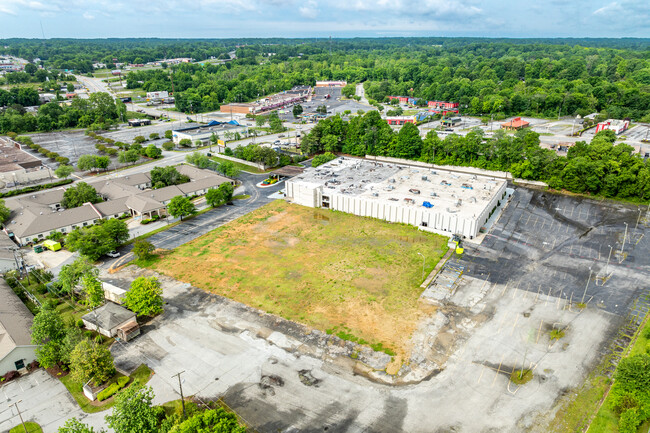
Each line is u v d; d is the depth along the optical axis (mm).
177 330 78188
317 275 95312
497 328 76625
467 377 65688
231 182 153375
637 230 113875
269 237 115125
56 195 139375
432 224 116438
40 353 69062
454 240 107812
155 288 81375
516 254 102812
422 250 105750
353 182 144875
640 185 130875
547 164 151250
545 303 83625
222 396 62812
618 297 85000
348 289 89438
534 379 65250
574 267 96500
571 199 137625
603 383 64125
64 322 76375
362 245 109062
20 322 75938
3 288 87562
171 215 130875
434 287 89500
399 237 113312
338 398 62188
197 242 113375
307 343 73875
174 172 157375
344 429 57000
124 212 131500
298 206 137375
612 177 134375
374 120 196625
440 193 132500
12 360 68188
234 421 51656
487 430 56781
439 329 76562
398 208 120812
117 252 109312
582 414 58969
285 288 90562
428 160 180625
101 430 57312
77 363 63406
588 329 76125
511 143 164000
